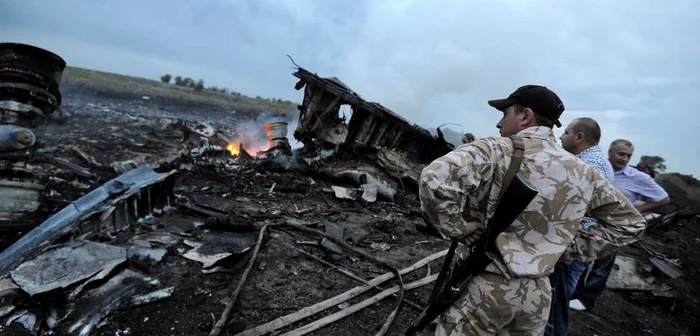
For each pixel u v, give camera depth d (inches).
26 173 147.6
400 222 257.0
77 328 104.0
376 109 372.2
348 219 247.4
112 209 156.6
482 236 71.9
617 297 199.9
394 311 134.4
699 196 441.4
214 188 269.4
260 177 314.2
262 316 124.5
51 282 111.3
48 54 150.6
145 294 122.6
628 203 71.6
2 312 102.0
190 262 147.3
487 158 67.9
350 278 159.8
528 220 67.9
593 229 76.6
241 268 151.6
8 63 141.8
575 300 176.4
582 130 125.8
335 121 394.3
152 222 179.3
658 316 189.6
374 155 379.9
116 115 470.3
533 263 66.1
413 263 186.7
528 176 67.4
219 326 111.9
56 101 161.3
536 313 69.9
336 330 122.6
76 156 283.1
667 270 239.0
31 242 126.9
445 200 65.1
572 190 67.5
